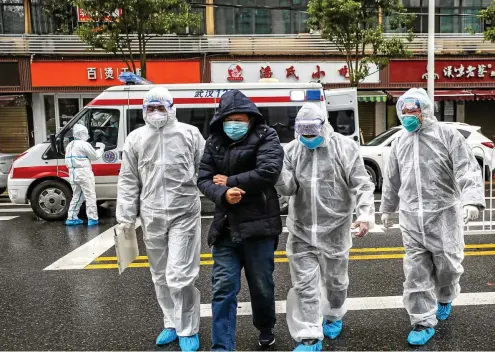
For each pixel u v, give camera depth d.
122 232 3.71
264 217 3.32
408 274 3.77
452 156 3.64
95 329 4.10
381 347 3.68
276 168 3.23
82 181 8.49
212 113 9.02
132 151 3.76
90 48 15.63
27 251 6.82
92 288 5.16
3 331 4.09
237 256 3.41
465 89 16.95
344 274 3.71
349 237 3.71
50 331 4.07
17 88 16.00
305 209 3.57
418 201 3.72
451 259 3.71
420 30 17.22
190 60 16.23
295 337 3.49
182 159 3.70
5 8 16.25
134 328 4.11
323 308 3.81
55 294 4.99
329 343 3.76
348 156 3.52
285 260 6.13
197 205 3.82
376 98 16.08
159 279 3.85
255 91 9.04
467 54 16.84
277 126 9.02
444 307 4.13
